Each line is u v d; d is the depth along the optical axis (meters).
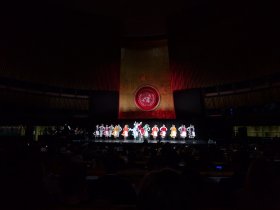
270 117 20.16
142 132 24.09
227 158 7.75
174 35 25.36
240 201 2.53
